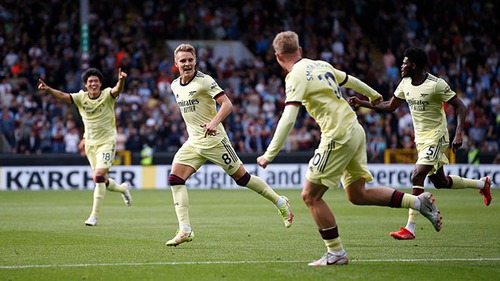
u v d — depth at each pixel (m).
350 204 31.77
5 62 52.19
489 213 27.41
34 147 46.69
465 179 21.52
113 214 27.44
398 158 46.22
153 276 13.91
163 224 23.69
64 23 55.41
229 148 18.98
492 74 56.56
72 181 44.72
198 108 18.59
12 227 22.73
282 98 52.25
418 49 19.98
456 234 20.59
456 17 60.47
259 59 55.69
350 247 17.91
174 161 18.70
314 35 57.81
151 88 51.47
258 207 30.62
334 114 14.40
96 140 23.94
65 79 51.97
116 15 57.19
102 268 14.78
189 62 18.50
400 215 26.53
